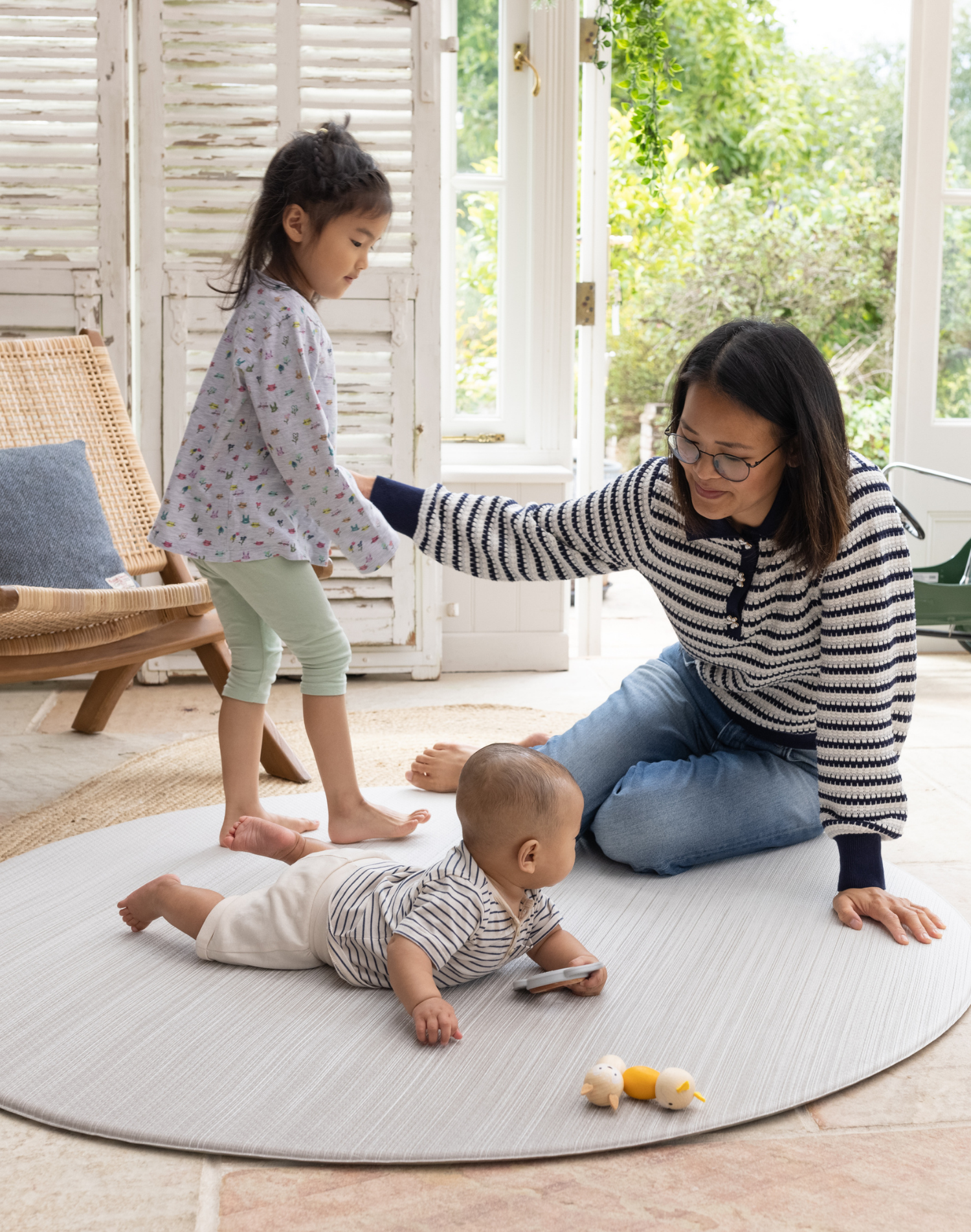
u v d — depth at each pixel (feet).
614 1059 3.80
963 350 11.46
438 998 4.06
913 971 4.59
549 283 10.76
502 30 10.46
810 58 26.07
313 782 7.25
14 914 5.12
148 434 9.63
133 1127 3.60
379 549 5.65
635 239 24.47
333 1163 3.46
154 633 7.12
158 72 9.21
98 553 7.53
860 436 24.86
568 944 4.52
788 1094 3.79
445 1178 3.41
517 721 8.82
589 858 5.74
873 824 4.95
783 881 5.45
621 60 11.09
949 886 5.63
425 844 5.87
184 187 9.35
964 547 10.82
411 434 9.89
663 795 5.43
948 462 11.50
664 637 12.34
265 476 5.68
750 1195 3.34
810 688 5.42
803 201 25.64
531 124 10.53
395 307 9.68
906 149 11.12
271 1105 3.71
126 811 6.64
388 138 9.50
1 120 9.13
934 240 11.22
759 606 5.00
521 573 5.62
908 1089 3.89
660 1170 3.45
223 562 5.69
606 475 15.30
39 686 9.78
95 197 9.32
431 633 10.19
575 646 11.83
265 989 4.46
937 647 11.42
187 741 8.11
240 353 5.51
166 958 4.71
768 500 4.74
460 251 10.83
